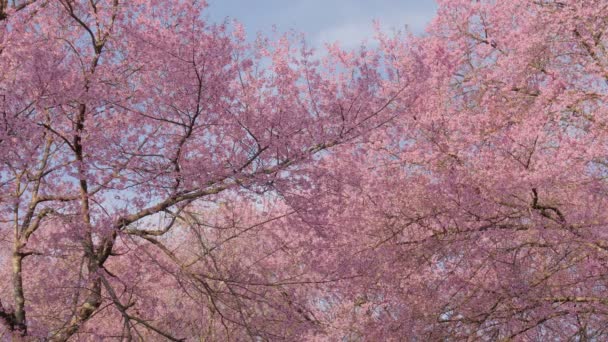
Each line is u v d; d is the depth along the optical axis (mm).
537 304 7395
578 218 7523
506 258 7922
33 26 8578
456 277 8234
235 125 7137
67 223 7188
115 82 8133
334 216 8430
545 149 8078
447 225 8414
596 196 7699
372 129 7590
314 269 8414
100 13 8242
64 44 8641
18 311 7848
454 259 8352
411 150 8492
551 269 7570
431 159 8172
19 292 8023
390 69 7961
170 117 7500
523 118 8453
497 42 10367
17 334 7379
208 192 7180
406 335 8219
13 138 6746
